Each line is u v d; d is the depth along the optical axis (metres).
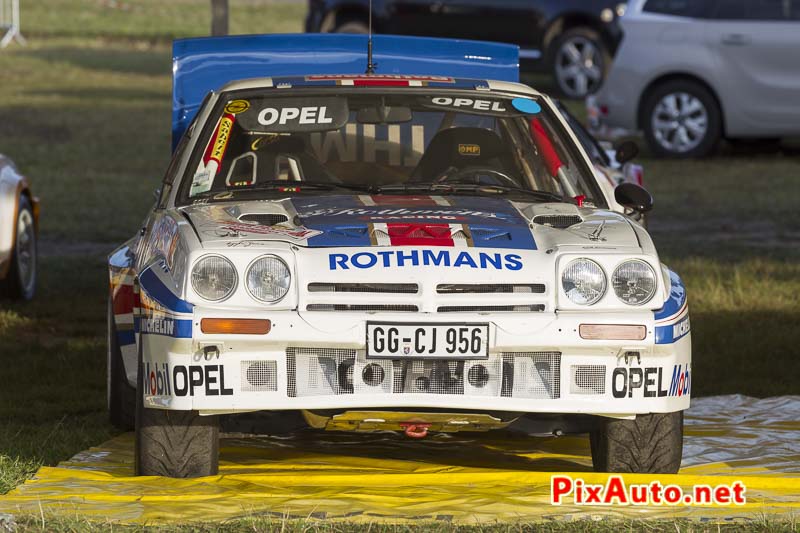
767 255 43.91
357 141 22.92
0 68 109.50
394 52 29.80
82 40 136.75
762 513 16.89
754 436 22.73
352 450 21.73
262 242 17.88
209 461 18.52
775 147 72.88
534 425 18.72
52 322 33.41
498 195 21.25
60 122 80.31
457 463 21.03
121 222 49.78
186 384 17.45
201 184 21.34
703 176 62.75
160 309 17.77
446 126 22.75
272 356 17.44
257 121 22.20
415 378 17.56
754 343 31.12
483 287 17.72
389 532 15.91
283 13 160.62
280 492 18.02
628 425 18.64
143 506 17.00
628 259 18.02
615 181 33.94
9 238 34.47
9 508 16.91
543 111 22.88
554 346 17.53
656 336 17.78
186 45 29.08
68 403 24.80
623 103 68.56
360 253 17.78
